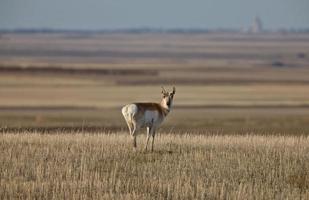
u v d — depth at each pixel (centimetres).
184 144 11206
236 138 12338
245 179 8488
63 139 11394
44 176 8412
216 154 10038
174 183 8088
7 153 9669
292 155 10162
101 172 8725
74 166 8931
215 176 8625
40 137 11631
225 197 7662
